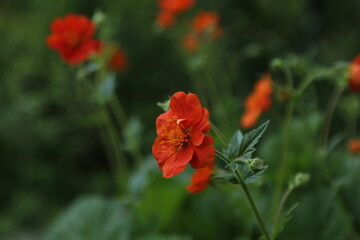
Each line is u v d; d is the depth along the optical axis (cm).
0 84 838
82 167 840
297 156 342
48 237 339
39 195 788
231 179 179
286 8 969
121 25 766
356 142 349
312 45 970
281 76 587
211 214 341
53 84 779
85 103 766
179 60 782
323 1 1116
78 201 353
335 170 339
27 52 845
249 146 168
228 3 910
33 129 792
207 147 177
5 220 739
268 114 525
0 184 795
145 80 792
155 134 738
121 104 786
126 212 385
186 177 351
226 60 759
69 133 802
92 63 372
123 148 370
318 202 292
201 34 479
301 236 290
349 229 284
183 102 180
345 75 280
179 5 471
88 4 776
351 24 1052
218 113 431
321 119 372
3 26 882
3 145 800
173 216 348
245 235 310
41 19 804
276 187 328
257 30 905
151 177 341
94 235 330
